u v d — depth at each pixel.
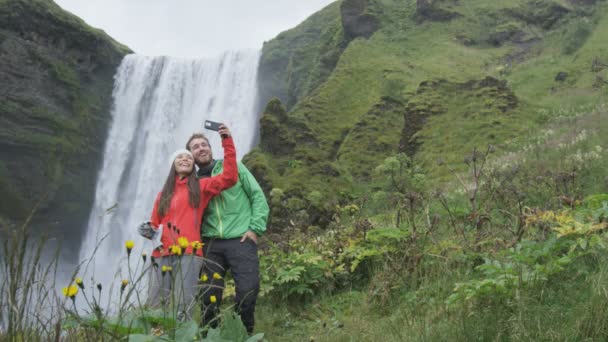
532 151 10.56
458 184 9.52
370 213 8.35
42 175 34.88
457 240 4.77
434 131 16.34
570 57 26.41
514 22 31.73
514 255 3.52
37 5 35.72
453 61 28.34
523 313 2.88
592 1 31.45
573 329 2.66
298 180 13.85
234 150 3.96
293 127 16.81
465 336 2.94
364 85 25.23
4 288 1.77
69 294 1.89
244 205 4.06
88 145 38.06
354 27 34.06
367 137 19.12
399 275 4.54
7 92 34.31
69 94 37.31
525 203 6.28
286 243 6.12
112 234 35.56
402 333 3.39
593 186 6.87
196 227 3.75
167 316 2.37
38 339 1.86
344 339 3.79
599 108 14.19
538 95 22.72
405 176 10.05
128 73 40.75
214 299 2.64
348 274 5.36
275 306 5.18
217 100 37.66
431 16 32.97
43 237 1.85
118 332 2.18
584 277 3.34
